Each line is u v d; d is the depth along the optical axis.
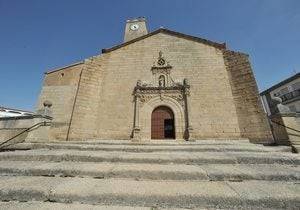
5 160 4.56
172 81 13.42
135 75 13.80
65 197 2.43
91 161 4.44
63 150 6.08
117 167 3.59
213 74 13.18
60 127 12.24
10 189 2.56
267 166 3.95
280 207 2.21
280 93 24.12
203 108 12.32
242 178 3.15
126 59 14.38
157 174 3.24
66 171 3.42
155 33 15.12
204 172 3.22
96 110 12.84
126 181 3.02
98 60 14.20
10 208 2.20
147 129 12.34
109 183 2.88
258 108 11.27
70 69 13.98
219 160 4.27
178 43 14.57
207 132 11.69
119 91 13.35
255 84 11.81
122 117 12.58
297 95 21.83
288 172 3.25
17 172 3.48
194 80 13.21
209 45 14.19
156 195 2.37
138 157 4.39
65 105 12.82
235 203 2.25
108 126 12.40
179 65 13.80
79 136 11.86
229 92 12.47
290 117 6.94
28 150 6.01
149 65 14.06
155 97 13.07
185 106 12.58
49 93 13.33
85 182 2.93
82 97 12.74
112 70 14.09
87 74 13.46
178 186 2.73
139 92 13.09
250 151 6.25
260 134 10.78
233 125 11.60
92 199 2.39
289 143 6.56
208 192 2.43
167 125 15.16
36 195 2.48
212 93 12.63
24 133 6.95
